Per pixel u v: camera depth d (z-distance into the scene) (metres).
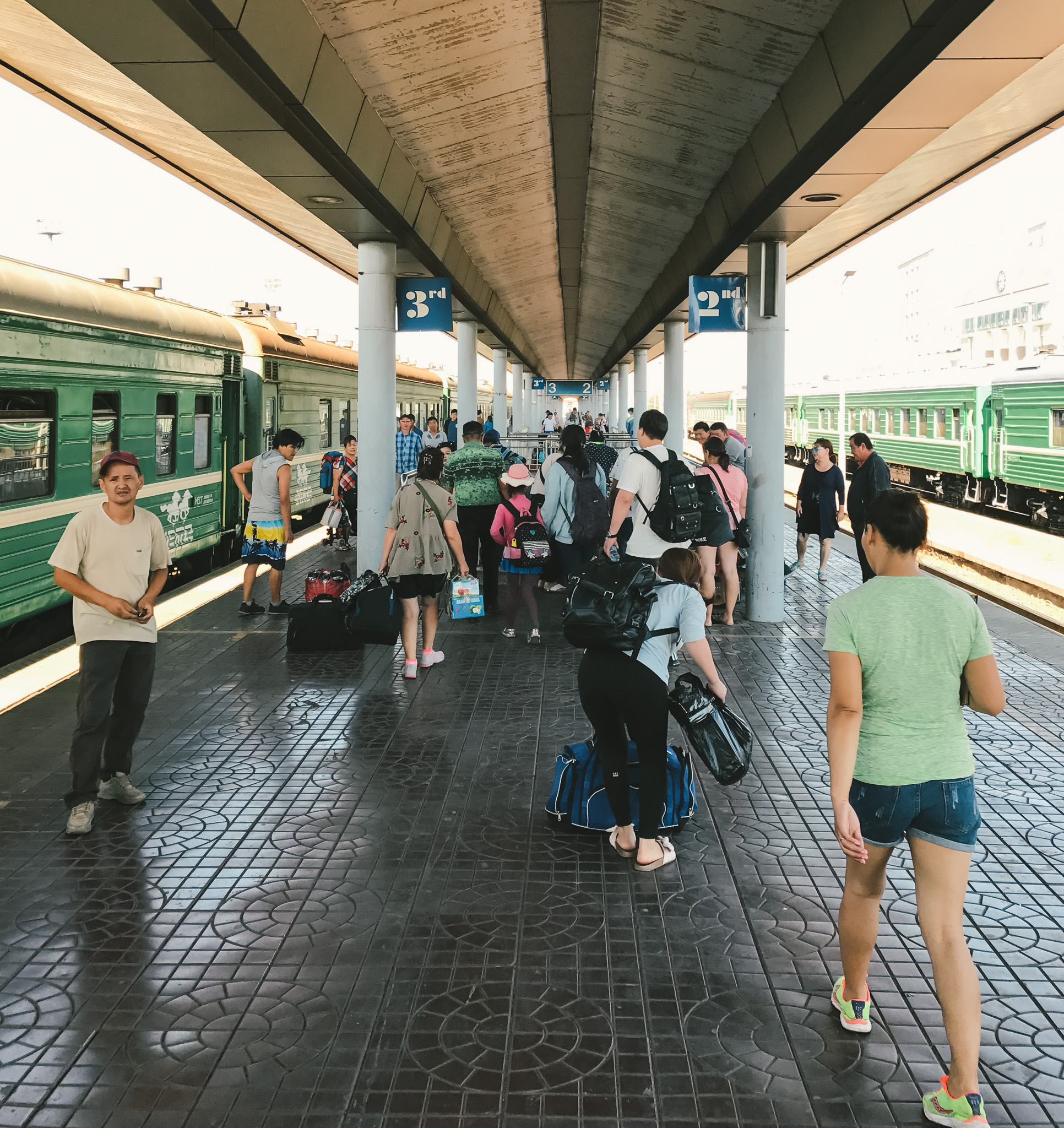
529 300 26.77
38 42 7.50
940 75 6.23
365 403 12.21
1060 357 20.59
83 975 4.02
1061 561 17.98
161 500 12.55
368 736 7.04
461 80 9.32
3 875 4.91
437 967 4.07
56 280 10.05
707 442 10.66
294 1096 3.28
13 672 8.96
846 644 3.26
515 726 7.29
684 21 7.87
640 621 4.81
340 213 10.66
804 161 8.45
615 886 4.80
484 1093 3.29
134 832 5.43
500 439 18.25
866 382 34.50
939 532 23.47
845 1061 3.47
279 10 6.64
